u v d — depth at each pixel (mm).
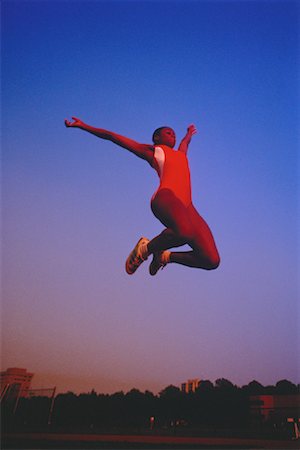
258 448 3992
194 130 5031
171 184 4102
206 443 4293
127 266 4645
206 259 4051
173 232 3959
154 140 4648
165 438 4699
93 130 4371
